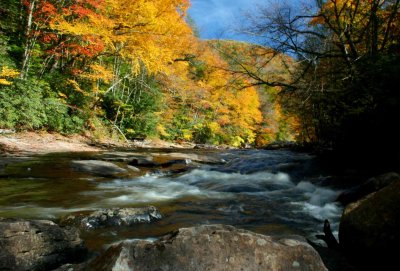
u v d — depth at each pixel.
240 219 4.25
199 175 7.97
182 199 5.34
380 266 2.60
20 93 12.59
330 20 11.73
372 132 7.67
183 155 12.26
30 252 2.35
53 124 14.25
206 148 22.70
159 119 23.95
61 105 14.84
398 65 6.48
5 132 11.76
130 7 15.76
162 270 1.79
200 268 1.82
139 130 20.86
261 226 3.96
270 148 23.31
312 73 10.66
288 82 11.56
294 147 19.62
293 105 12.12
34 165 7.45
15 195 5.02
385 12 10.31
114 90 19.97
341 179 6.33
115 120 18.78
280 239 2.14
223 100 31.59
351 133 8.34
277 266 1.89
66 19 15.41
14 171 6.69
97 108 18.09
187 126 28.25
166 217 4.14
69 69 16.48
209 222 4.02
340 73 9.80
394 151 7.02
